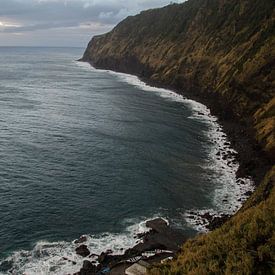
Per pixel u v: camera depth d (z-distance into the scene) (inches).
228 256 653.3
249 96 3280.0
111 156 2426.2
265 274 597.9
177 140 2810.0
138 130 3100.4
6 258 1322.6
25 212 1653.5
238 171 2156.7
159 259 1280.8
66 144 2669.8
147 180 2044.8
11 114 3683.6
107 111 3902.6
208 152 2534.5
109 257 1323.8
